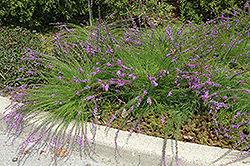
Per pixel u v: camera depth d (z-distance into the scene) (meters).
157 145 2.99
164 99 3.58
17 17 5.45
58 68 3.93
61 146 3.18
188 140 3.13
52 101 3.51
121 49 3.87
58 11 5.45
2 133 3.48
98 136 3.12
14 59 4.21
